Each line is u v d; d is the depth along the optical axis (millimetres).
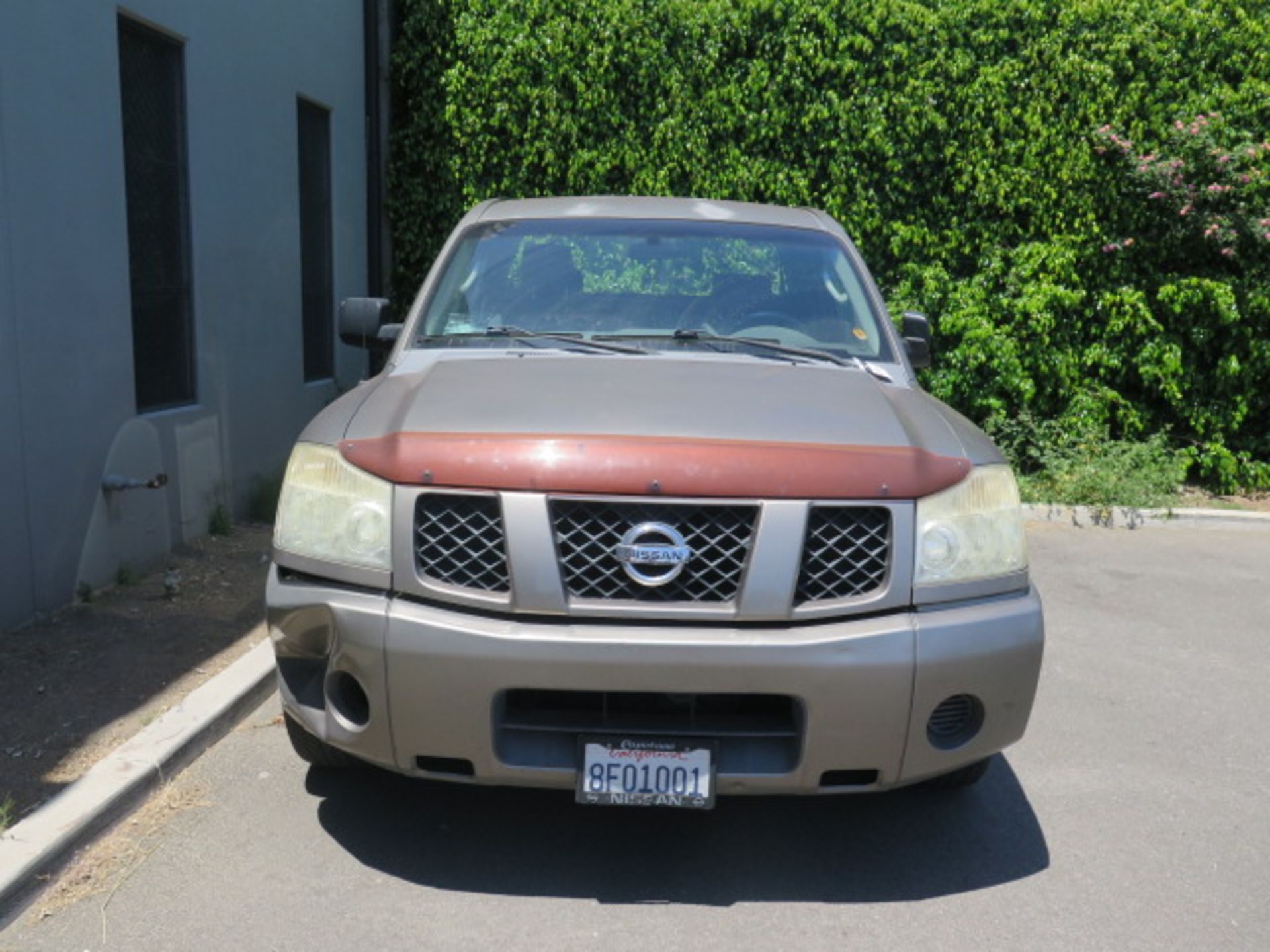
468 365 3834
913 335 4848
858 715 3002
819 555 3064
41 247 5129
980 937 3133
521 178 9938
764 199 9641
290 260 8219
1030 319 9297
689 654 2930
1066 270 9305
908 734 3057
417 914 3164
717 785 3051
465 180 10094
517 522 2988
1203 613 6520
